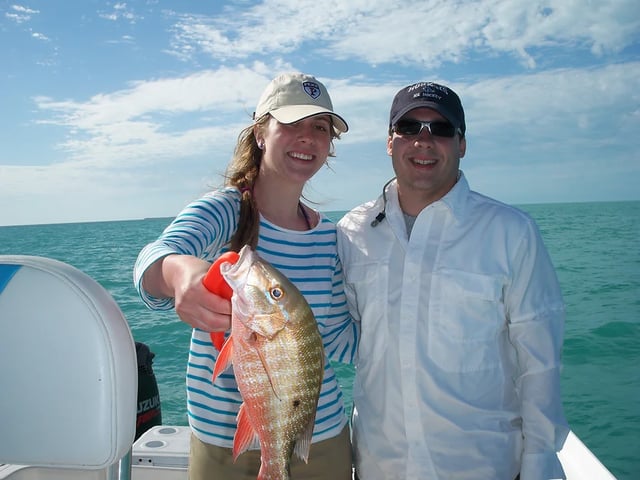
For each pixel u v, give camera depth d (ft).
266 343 5.82
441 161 8.65
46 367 5.46
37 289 5.47
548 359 8.17
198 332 8.25
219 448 8.05
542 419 8.02
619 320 34.30
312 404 6.21
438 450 8.28
